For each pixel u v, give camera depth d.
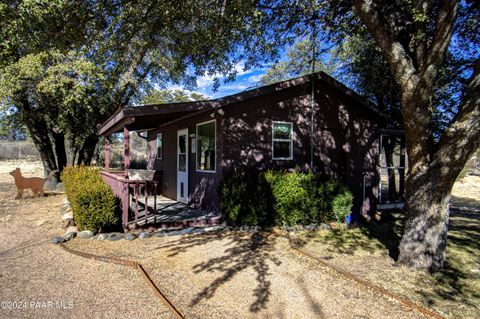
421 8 4.54
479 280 4.36
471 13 6.30
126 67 11.70
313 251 5.57
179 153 10.46
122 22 6.59
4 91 11.07
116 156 25.94
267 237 6.36
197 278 4.21
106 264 4.65
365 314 3.38
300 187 7.38
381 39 4.74
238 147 7.64
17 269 4.45
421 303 3.68
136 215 6.72
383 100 11.64
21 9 4.93
